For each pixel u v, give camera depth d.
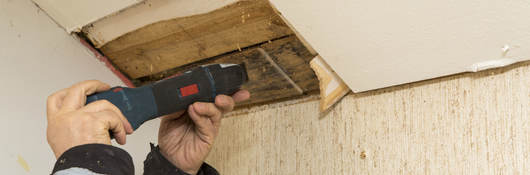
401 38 0.86
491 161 0.89
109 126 0.62
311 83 1.22
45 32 1.27
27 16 1.24
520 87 0.88
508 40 0.80
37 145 1.17
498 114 0.90
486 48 0.84
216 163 1.40
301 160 1.20
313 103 1.24
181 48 1.26
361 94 1.13
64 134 0.59
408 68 0.96
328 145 1.16
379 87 1.07
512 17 0.75
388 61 0.95
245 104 1.39
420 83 1.04
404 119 1.04
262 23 1.07
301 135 1.23
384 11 0.80
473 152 0.92
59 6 1.24
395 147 1.04
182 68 1.36
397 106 1.06
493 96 0.92
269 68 1.21
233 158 1.36
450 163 0.94
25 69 1.20
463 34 0.81
